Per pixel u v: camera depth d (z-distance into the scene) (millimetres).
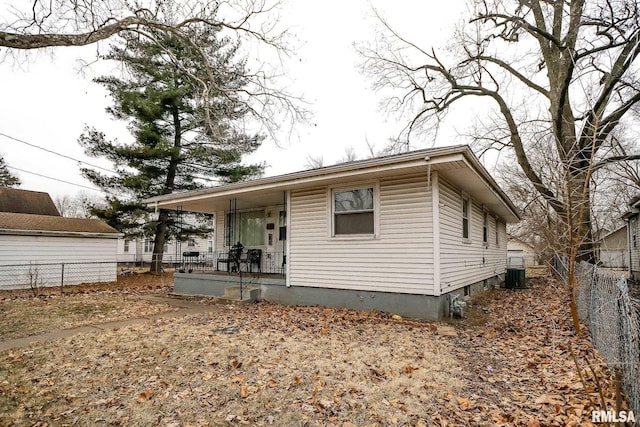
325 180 7586
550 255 9883
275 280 8750
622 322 3225
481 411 3055
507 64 13062
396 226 7098
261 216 11430
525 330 5969
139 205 16109
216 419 2951
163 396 3375
